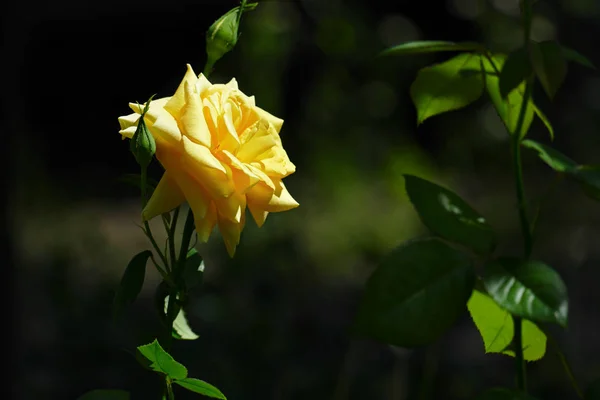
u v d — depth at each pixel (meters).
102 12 9.66
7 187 4.89
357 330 1.63
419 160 11.84
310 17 11.77
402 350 3.61
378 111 12.41
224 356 6.30
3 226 4.91
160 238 11.77
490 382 6.55
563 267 9.27
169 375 1.47
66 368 6.63
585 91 11.70
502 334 1.92
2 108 4.87
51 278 8.91
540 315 1.61
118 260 10.44
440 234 1.69
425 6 13.09
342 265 10.14
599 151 11.54
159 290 1.56
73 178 15.76
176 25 14.82
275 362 6.32
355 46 11.99
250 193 1.47
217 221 1.47
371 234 10.66
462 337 7.97
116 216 13.55
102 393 1.65
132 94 16.12
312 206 10.99
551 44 1.73
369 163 11.77
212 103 1.47
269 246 8.59
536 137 11.86
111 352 6.82
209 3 10.49
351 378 6.13
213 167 1.37
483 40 12.51
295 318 7.65
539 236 10.19
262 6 10.16
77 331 7.19
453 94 1.96
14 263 4.97
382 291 1.64
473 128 12.94
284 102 11.66
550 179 11.92
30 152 12.61
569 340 7.18
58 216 12.55
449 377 6.32
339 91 12.09
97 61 15.75
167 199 1.45
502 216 11.45
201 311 6.98
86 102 16.06
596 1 11.63
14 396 5.04
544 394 6.14
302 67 12.09
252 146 1.45
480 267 5.49
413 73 12.60
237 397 5.86
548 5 11.76
